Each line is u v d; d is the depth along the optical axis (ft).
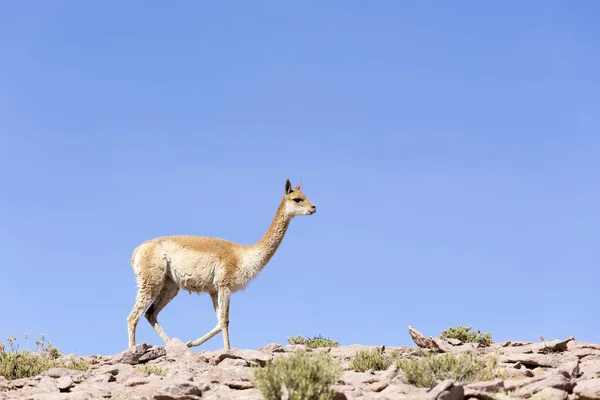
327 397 59.72
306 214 120.98
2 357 86.48
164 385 67.31
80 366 88.63
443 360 71.51
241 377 75.05
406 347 104.88
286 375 59.31
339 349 104.53
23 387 75.20
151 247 118.62
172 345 96.32
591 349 100.27
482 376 71.31
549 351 99.14
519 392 65.41
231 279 117.29
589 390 62.69
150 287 117.39
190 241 118.83
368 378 75.41
